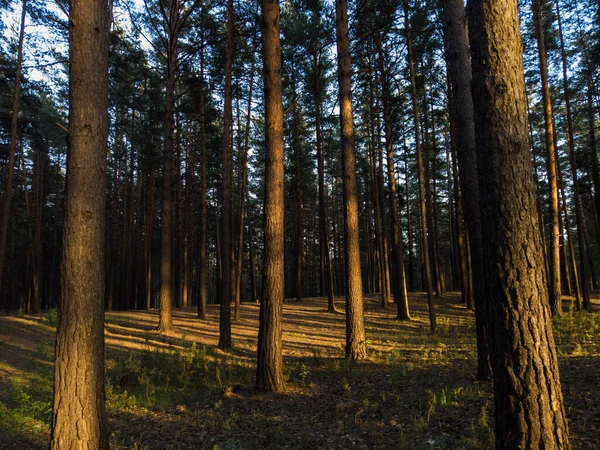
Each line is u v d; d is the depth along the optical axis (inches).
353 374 349.7
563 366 314.0
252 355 469.7
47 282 1739.7
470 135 306.5
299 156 1144.2
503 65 146.6
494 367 141.8
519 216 140.5
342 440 209.9
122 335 566.3
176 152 1041.5
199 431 239.0
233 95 722.8
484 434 191.8
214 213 1438.2
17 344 486.0
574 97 838.5
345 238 425.1
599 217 799.7
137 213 1414.9
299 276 1107.3
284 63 817.5
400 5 637.3
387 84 726.5
